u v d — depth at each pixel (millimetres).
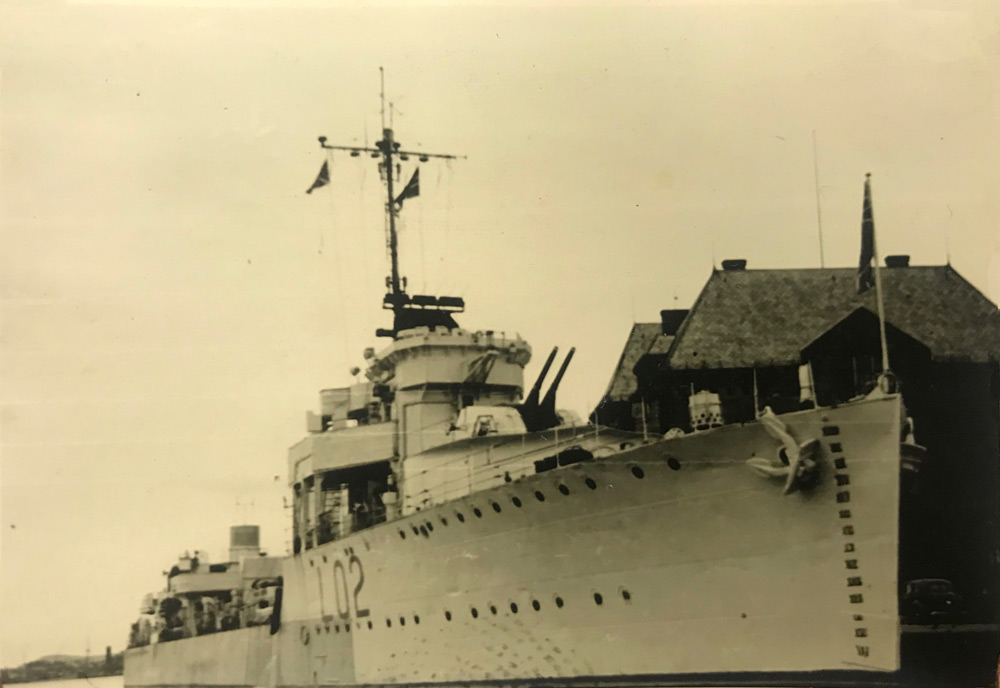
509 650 11867
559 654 11422
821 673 10047
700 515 10336
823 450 9766
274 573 15906
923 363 11375
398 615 13211
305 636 15438
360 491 14391
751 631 10258
